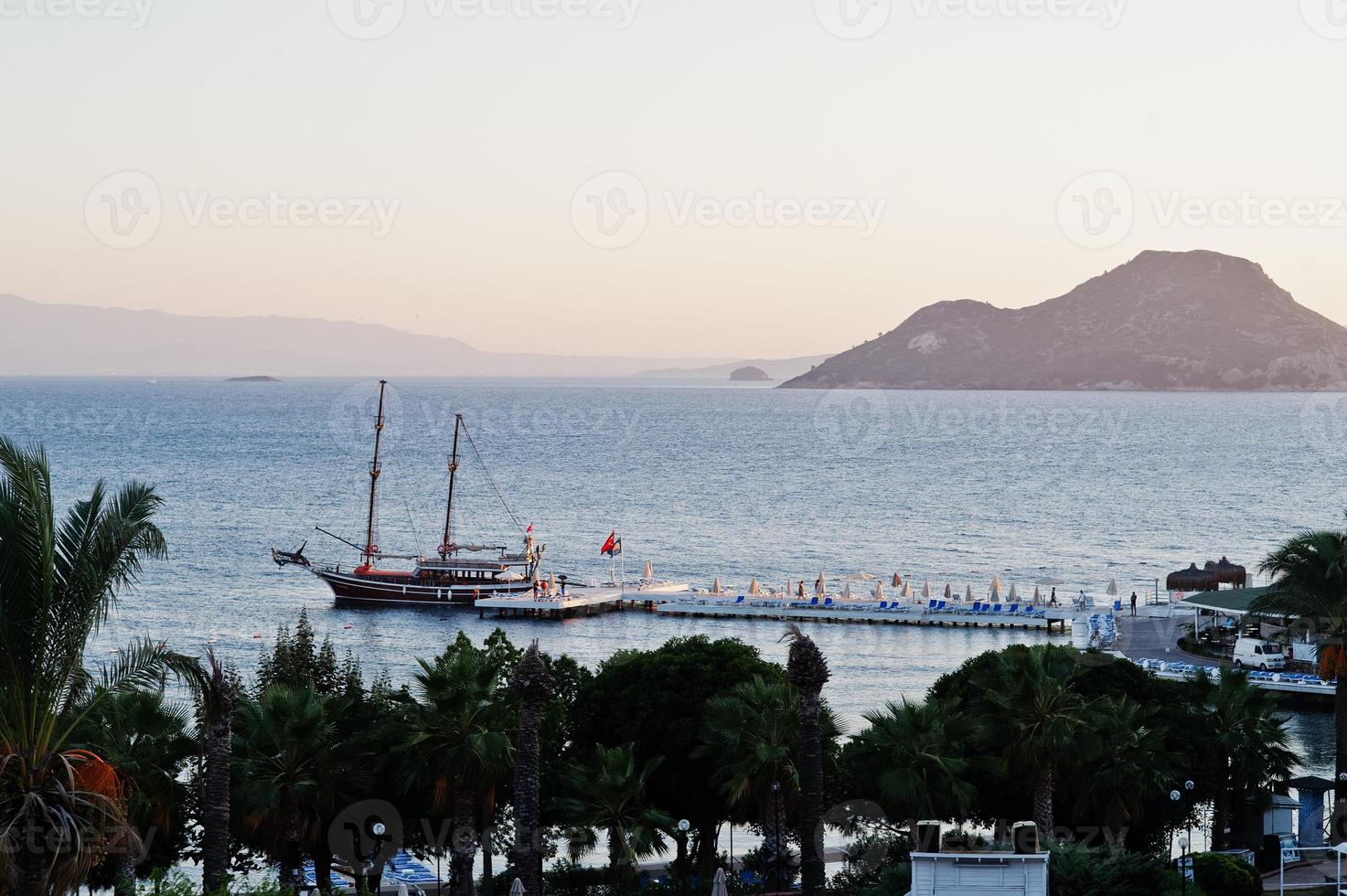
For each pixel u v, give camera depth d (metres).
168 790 51.69
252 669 125.62
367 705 60.94
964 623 148.88
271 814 53.19
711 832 64.25
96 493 38.78
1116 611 146.75
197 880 59.84
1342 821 61.53
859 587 176.88
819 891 46.88
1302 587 80.12
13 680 36.00
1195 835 69.38
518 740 52.28
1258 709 62.31
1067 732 53.19
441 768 52.44
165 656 43.25
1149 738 56.16
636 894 56.56
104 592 38.38
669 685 64.19
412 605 174.62
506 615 165.00
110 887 54.28
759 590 166.12
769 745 53.28
